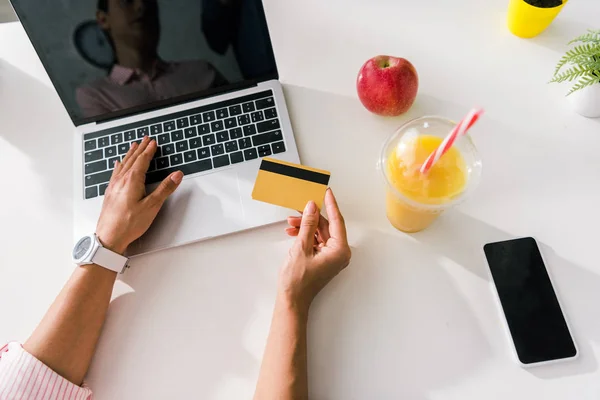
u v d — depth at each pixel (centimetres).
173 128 70
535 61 72
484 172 65
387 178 54
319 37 77
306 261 57
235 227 63
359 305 59
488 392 54
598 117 67
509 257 59
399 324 58
